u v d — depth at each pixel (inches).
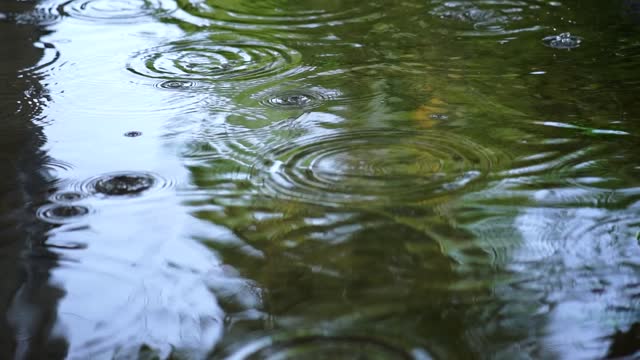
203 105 61.1
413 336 45.3
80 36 71.7
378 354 44.6
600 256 48.8
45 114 60.3
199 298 47.1
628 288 47.2
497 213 51.2
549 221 50.7
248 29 72.9
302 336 45.4
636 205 51.5
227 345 45.1
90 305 46.9
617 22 72.2
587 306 46.4
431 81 63.7
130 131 58.3
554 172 54.0
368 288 47.4
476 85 63.0
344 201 52.1
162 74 65.4
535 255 48.9
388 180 53.4
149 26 73.7
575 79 63.5
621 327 45.5
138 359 44.6
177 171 54.6
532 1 77.1
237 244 49.8
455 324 45.8
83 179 54.0
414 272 48.2
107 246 49.7
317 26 73.3
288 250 49.4
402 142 56.6
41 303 46.9
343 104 60.9
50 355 44.8
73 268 48.6
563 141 56.6
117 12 76.7
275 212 51.5
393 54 67.9
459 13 75.0
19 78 65.0
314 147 56.3
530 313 46.2
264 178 53.8
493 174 53.8
